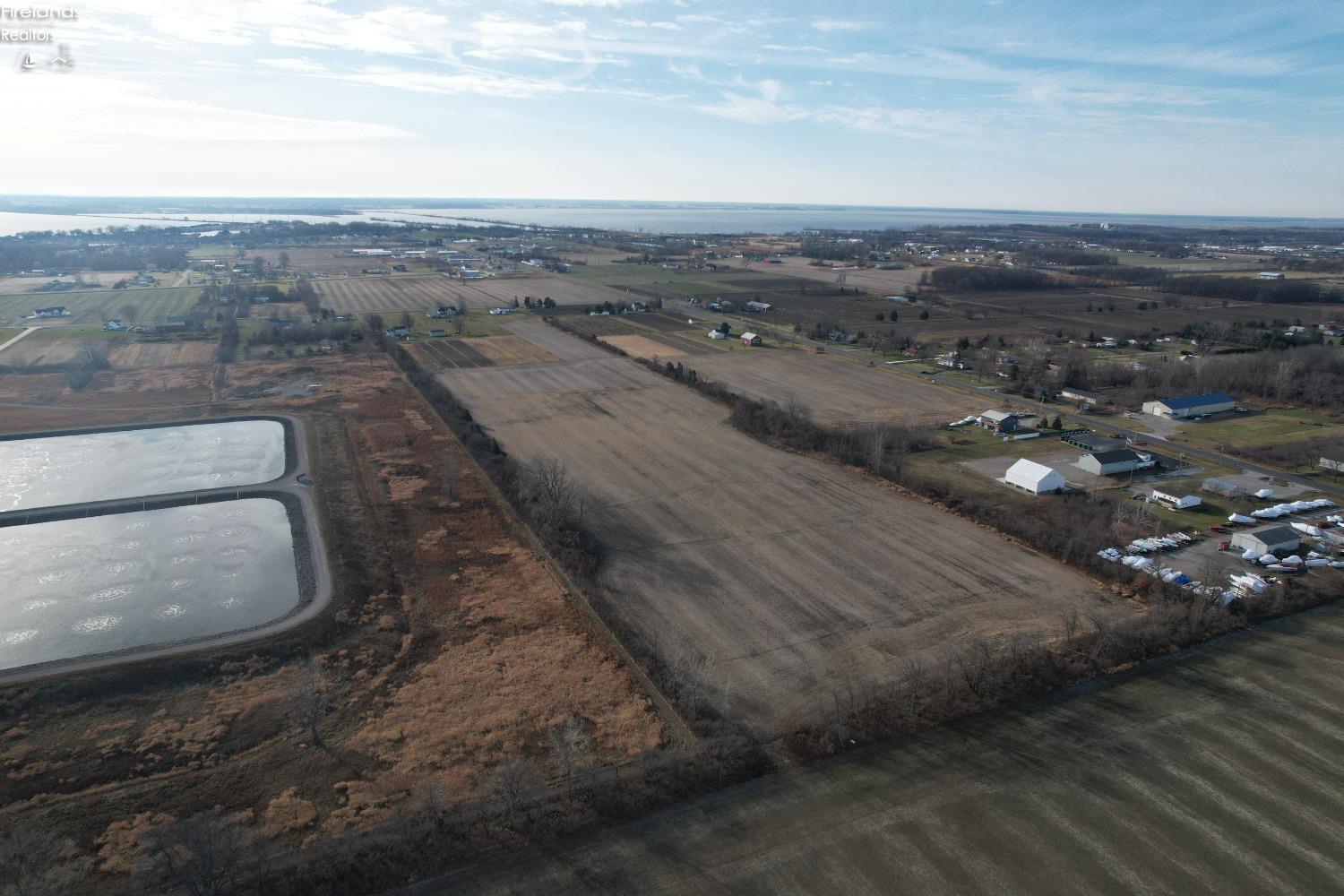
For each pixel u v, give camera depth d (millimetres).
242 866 38375
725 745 46750
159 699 51281
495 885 37750
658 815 42125
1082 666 54969
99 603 64375
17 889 36594
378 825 41250
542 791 43531
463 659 56094
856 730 48656
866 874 38219
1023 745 47594
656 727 49000
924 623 60844
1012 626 60344
